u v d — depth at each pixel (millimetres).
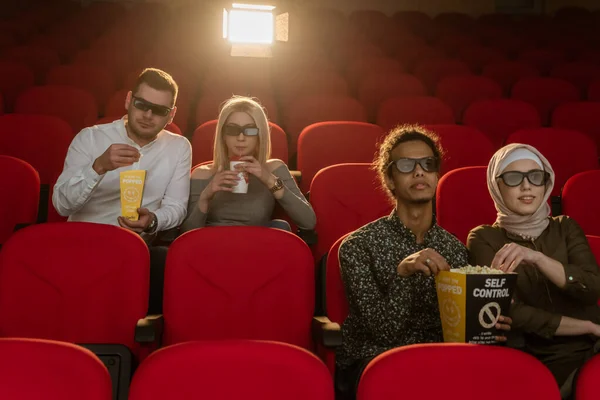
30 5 6371
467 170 2574
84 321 1877
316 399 1229
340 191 2607
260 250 1890
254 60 4641
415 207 1854
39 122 3090
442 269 1623
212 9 5164
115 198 2404
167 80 2357
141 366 1230
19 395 1194
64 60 5281
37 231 1890
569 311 1849
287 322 1885
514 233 1905
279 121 4105
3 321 1852
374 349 1766
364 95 4523
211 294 1870
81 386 1205
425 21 6699
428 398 1238
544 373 1255
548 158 3207
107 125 2453
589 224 2637
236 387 1223
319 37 6148
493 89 4555
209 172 2508
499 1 7562
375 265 1812
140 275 1896
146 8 6340
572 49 5992
